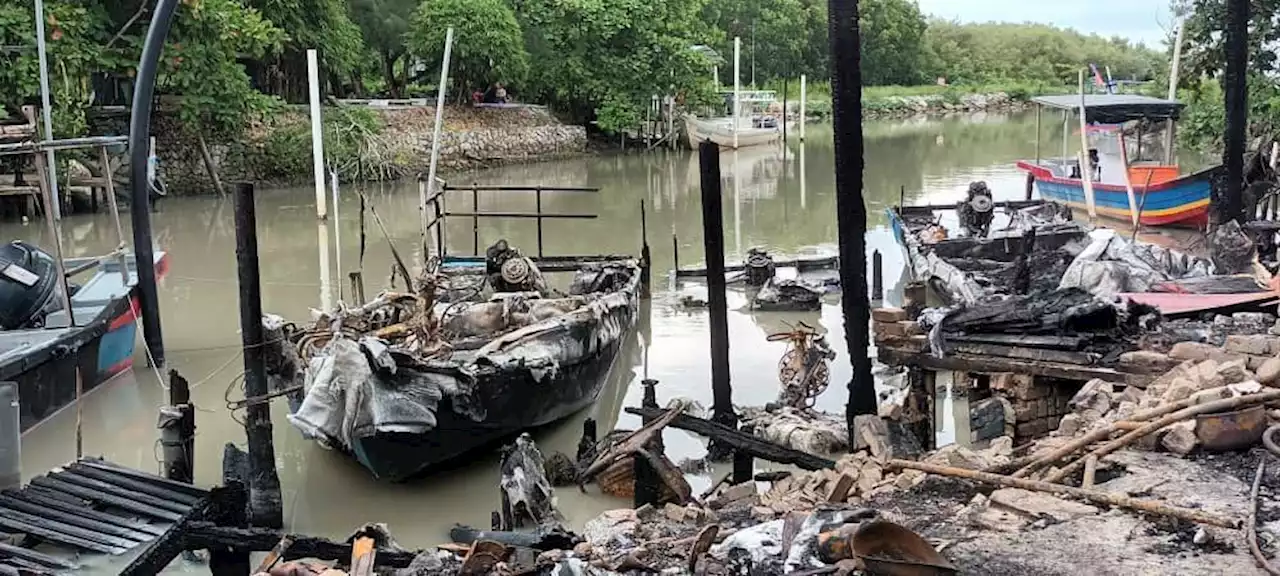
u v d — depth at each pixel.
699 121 51.34
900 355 10.27
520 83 47.50
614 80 50.94
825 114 69.62
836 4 9.78
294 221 29.39
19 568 7.27
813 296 18.83
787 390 13.26
